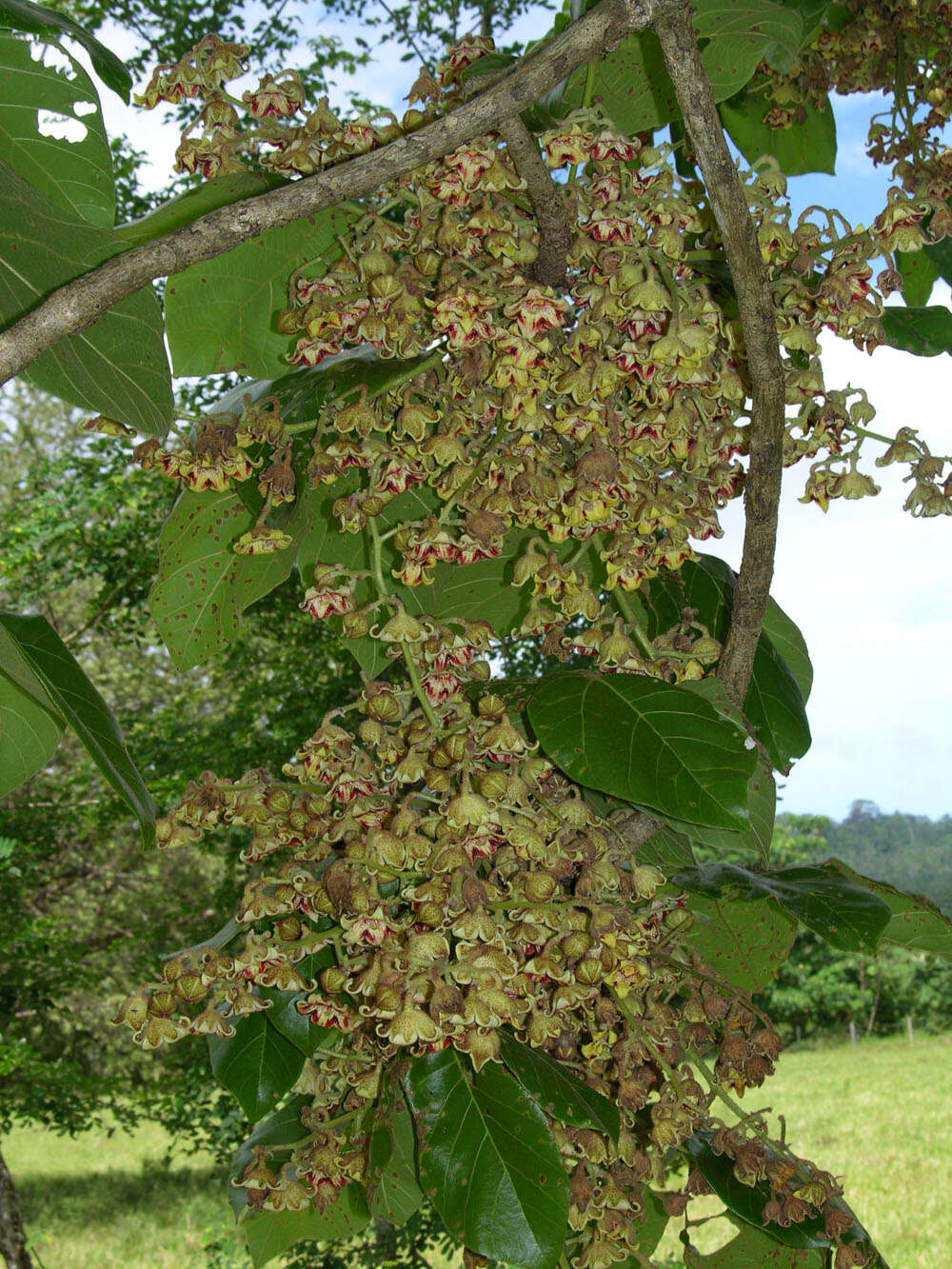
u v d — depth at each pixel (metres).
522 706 1.59
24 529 7.50
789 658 2.12
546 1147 1.44
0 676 1.62
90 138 1.71
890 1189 10.12
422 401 1.62
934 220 1.51
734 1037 1.67
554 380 1.53
